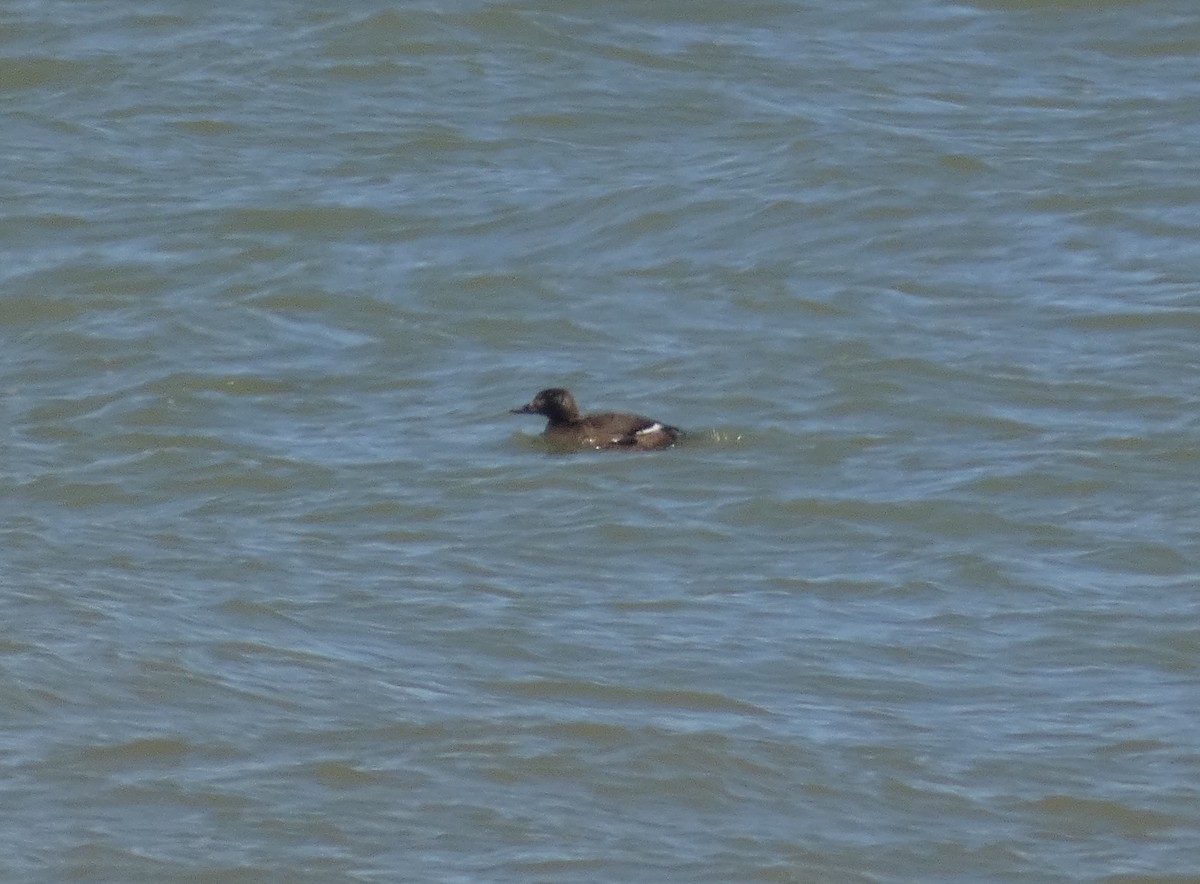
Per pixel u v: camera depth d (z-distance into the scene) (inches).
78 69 1978.3
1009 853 856.3
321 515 1201.4
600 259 1637.6
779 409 1364.4
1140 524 1187.3
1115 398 1371.8
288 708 956.0
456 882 825.5
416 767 907.4
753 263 1617.9
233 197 1744.6
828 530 1185.4
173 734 928.3
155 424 1339.8
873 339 1470.2
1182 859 852.6
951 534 1178.0
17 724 930.1
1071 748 933.2
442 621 1056.8
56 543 1147.9
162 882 821.2
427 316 1537.9
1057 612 1076.5
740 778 905.5
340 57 1995.6
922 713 966.4
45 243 1668.3
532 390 1403.8
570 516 1198.9
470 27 2049.7
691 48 2031.3
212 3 2110.0
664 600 1091.9
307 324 1528.1
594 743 930.1
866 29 2091.5
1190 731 948.0
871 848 858.1
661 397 1390.3
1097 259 1614.2
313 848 846.5
